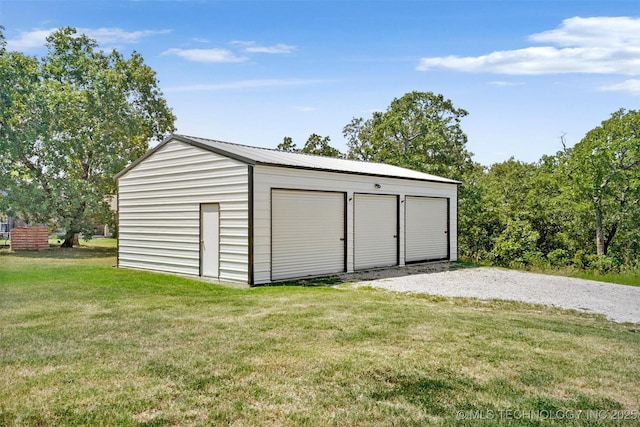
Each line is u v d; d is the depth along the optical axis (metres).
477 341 5.86
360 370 4.63
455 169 29.77
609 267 21.02
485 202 26.28
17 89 21.58
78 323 6.63
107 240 31.27
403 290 10.61
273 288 10.30
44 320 6.84
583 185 22.55
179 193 12.87
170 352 5.16
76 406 3.71
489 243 25.98
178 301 8.51
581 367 4.91
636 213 23.06
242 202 11.09
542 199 24.73
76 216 22.89
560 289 11.50
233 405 3.78
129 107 24.92
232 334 6.00
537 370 4.78
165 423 3.45
